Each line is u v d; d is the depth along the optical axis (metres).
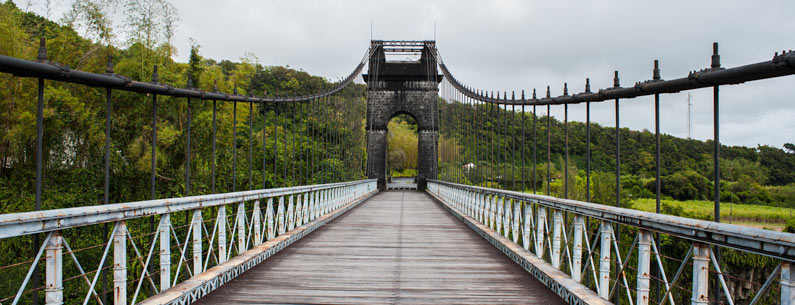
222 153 20.17
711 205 21.86
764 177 28.36
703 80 3.11
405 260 6.72
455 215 13.49
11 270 11.72
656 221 3.01
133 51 17.62
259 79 33.16
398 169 53.56
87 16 15.83
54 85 15.52
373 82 33.91
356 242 8.38
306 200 9.83
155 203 3.86
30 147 15.12
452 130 19.00
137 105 17.17
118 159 16.98
